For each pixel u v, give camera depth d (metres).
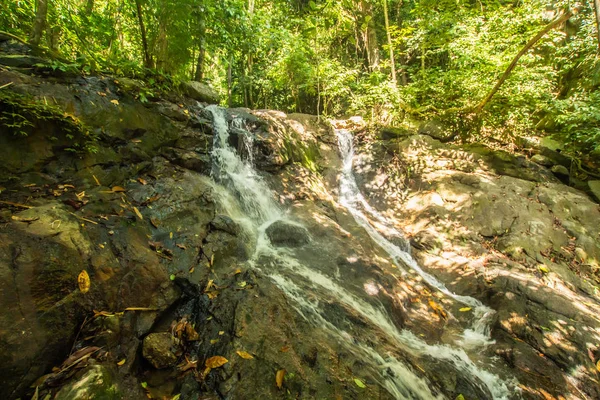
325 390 2.16
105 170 3.22
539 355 3.29
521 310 3.78
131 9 5.03
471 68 6.99
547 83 6.89
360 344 2.72
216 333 2.44
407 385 2.46
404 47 11.01
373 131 7.61
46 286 1.82
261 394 2.05
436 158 6.77
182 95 5.17
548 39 6.77
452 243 5.10
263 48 8.48
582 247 4.95
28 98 2.67
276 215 4.75
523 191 5.89
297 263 3.63
